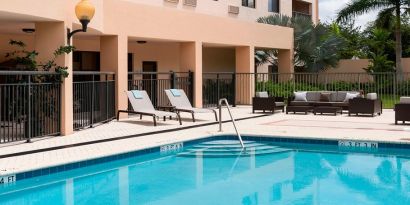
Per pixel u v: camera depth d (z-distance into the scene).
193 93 17.62
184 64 17.84
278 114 16.47
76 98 11.16
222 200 6.09
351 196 6.23
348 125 12.62
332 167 8.17
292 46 24.12
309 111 16.94
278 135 10.51
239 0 25.36
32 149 8.24
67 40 10.38
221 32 18.86
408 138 9.83
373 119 14.38
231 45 20.08
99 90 12.37
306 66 25.16
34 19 9.83
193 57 17.61
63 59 10.10
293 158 9.00
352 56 36.00
